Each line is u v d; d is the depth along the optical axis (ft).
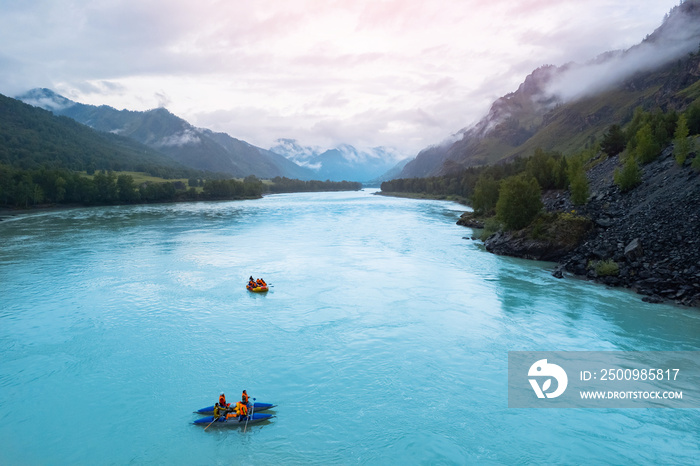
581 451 75.41
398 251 258.98
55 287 182.70
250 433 82.38
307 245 285.84
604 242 203.21
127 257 247.29
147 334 130.62
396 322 137.49
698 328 125.39
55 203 654.94
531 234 236.43
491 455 74.79
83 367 110.01
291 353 116.37
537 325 131.64
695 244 167.73
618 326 128.47
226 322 140.26
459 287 175.52
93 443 80.43
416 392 95.61
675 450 75.31
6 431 84.23
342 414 88.07
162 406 92.48
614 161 351.25
